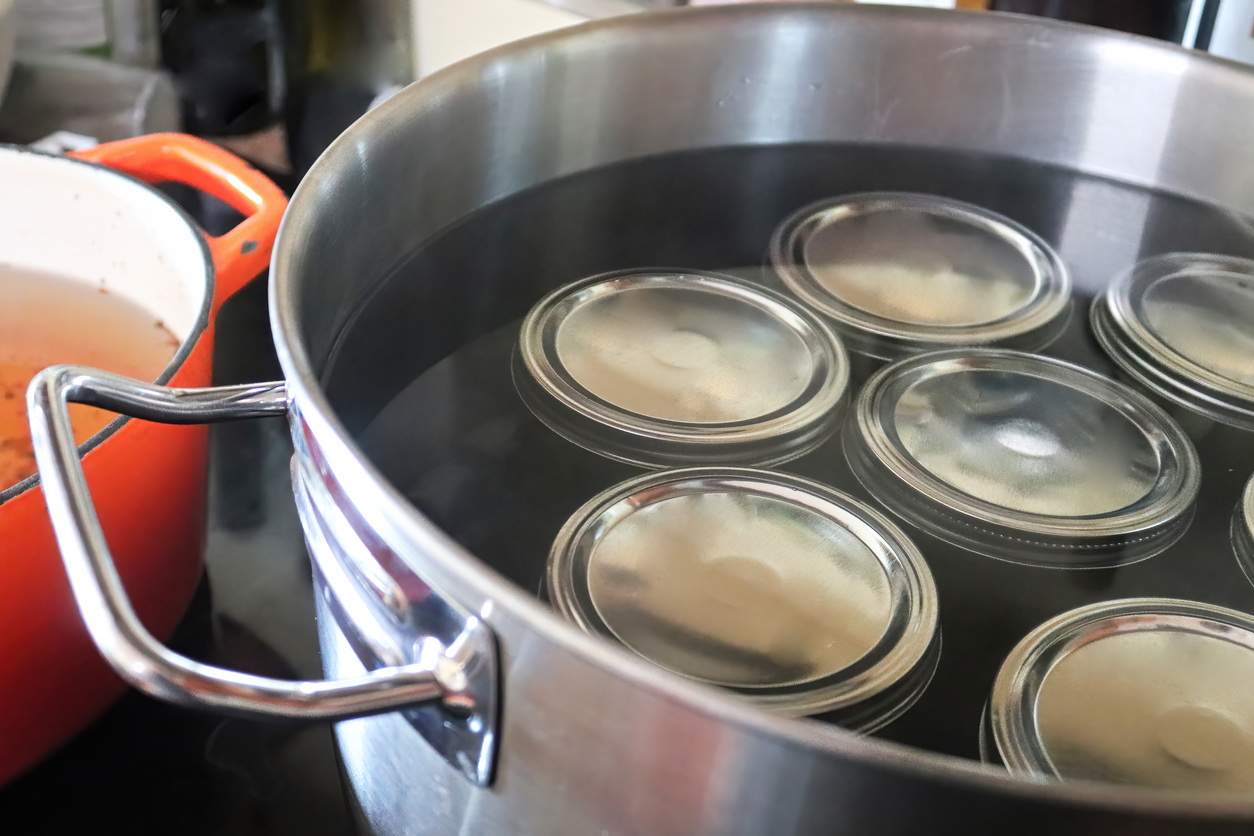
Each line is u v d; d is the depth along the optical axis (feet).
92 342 1.46
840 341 1.28
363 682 0.86
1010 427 1.20
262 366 1.78
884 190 1.54
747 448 1.16
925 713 0.98
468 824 0.97
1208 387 1.23
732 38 1.50
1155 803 0.70
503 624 0.80
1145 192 1.55
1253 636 1.03
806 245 1.42
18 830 1.31
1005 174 1.58
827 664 0.99
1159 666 1.02
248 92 2.19
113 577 0.87
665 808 0.83
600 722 0.81
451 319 1.27
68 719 1.27
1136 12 1.58
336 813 1.35
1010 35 1.51
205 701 0.82
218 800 1.35
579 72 1.43
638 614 1.01
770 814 0.80
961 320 1.32
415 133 1.27
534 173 1.47
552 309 1.30
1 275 1.51
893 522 1.11
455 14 2.18
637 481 1.12
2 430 1.36
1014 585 1.07
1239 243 1.46
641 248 1.41
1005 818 0.74
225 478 1.72
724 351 1.27
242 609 1.54
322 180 1.10
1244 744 0.96
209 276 1.30
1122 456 1.17
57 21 2.24
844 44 1.53
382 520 0.84
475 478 1.12
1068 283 1.38
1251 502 1.13
